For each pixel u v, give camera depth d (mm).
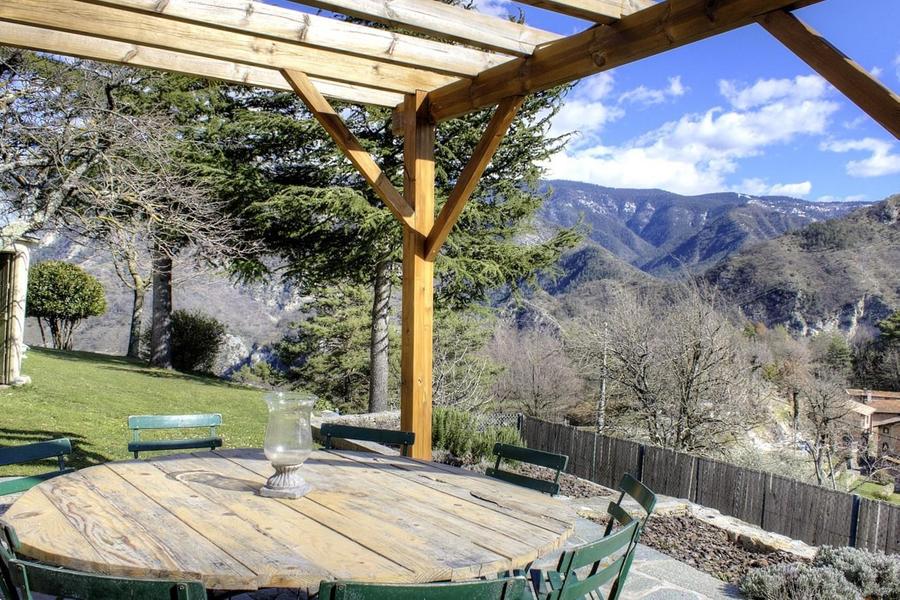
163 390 11453
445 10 3670
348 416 9609
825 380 13953
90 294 16812
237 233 11055
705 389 12031
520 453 3400
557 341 18062
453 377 14641
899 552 6000
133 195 8562
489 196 11727
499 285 12008
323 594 1514
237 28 3652
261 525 2166
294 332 22766
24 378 9547
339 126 4527
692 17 3049
